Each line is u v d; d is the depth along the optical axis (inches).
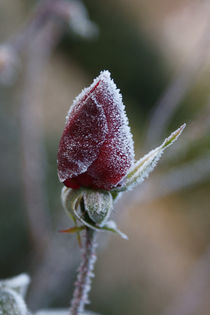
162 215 36.1
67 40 45.6
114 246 29.3
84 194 8.7
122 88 50.1
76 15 19.0
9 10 37.1
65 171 8.5
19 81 26.6
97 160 8.5
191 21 19.9
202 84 32.7
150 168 8.6
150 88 50.2
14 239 25.4
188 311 22.4
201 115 18.9
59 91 37.7
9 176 26.8
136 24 47.9
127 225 30.5
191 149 18.9
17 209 26.2
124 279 28.4
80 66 47.1
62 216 20.8
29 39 19.3
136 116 48.6
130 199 17.9
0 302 10.0
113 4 48.2
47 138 30.8
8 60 18.8
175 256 32.9
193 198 38.3
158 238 32.9
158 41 48.9
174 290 29.5
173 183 18.8
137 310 27.6
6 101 28.4
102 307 26.8
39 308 19.3
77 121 8.3
